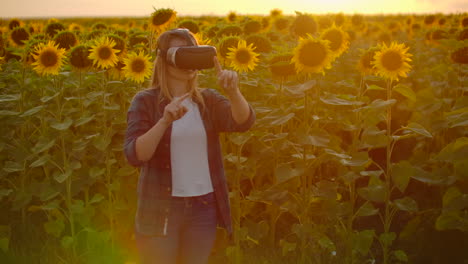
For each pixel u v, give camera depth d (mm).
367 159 3543
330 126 5082
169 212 2662
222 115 2762
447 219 3600
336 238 4301
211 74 4750
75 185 4012
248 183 5105
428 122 4922
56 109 4652
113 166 4559
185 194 2658
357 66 3959
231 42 4258
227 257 4109
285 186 4051
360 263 3957
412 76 8172
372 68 3707
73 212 3834
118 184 4008
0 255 4047
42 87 4586
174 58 2514
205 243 2723
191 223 2691
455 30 8211
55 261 4027
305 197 3756
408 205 3586
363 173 3646
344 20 8648
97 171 3957
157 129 2424
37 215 4883
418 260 4078
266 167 4500
